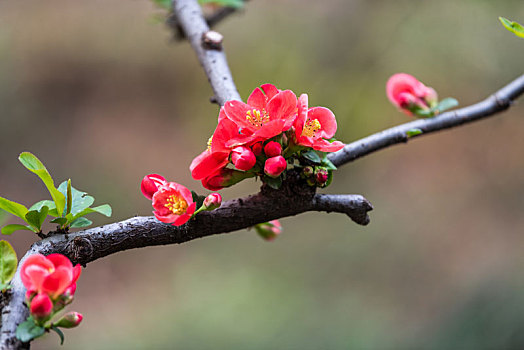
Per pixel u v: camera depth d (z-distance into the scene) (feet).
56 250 2.55
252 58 8.39
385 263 7.07
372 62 7.77
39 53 9.36
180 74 9.47
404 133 2.85
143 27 9.73
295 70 8.16
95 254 2.56
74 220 2.59
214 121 8.89
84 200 2.61
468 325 5.90
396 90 2.99
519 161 7.82
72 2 9.82
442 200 7.64
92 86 9.36
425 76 7.45
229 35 8.70
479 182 7.77
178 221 2.53
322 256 7.20
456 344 5.82
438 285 6.73
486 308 5.98
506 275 6.34
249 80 8.29
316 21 8.23
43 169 2.53
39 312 2.42
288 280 6.99
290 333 6.34
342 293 6.78
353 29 7.93
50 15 9.68
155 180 2.57
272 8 8.66
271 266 7.21
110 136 8.94
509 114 8.13
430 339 6.01
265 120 2.56
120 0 9.92
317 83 7.98
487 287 6.25
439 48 7.32
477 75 7.23
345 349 6.09
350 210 2.66
